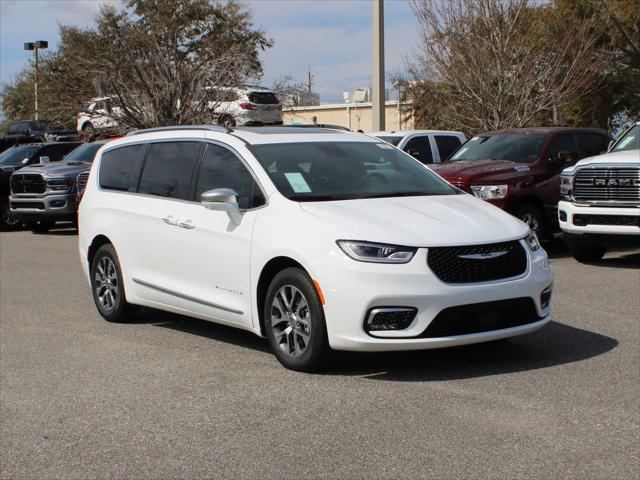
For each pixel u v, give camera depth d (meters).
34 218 19.11
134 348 7.77
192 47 26.56
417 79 23.16
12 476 4.88
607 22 24.53
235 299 7.22
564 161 13.51
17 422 5.82
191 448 5.18
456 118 23.16
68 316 9.39
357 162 7.62
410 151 16.83
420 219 6.54
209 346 7.75
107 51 24.98
